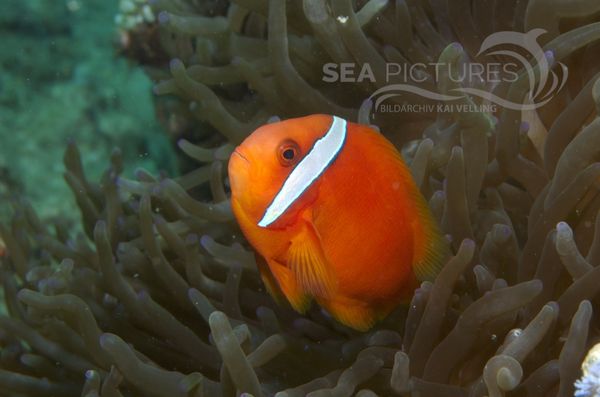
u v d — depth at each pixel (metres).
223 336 0.37
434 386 0.38
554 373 0.36
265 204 0.34
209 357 0.44
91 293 0.49
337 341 0.43
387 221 0.35
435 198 0.41
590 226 0.40
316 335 0.44
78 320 0.45
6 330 0.48
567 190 0.38
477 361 0.39
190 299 0.44
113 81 0.87
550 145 0.42
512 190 0.43
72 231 0.79
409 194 0.36
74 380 0.49
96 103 0.87
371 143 0.35
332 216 0.35
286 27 0.48
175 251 0.47
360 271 0.35
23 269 0.56
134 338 0.48
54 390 0.48
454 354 0.38
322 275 0.35
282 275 0.36
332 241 0.35
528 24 0.43
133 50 0.73
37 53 0.89
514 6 0.46
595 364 0.32
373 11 0.45
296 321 0.43
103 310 0.49
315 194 0.34
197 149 0.50
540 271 0.38
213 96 0.48
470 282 0.40
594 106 0.40
